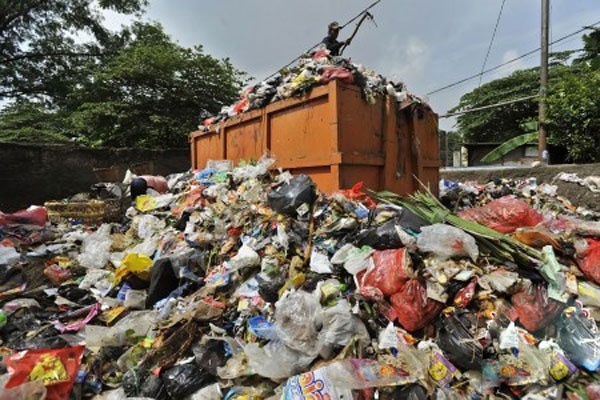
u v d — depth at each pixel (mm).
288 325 2086
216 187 4383
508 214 2842
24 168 7383
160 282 3021
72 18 15391
